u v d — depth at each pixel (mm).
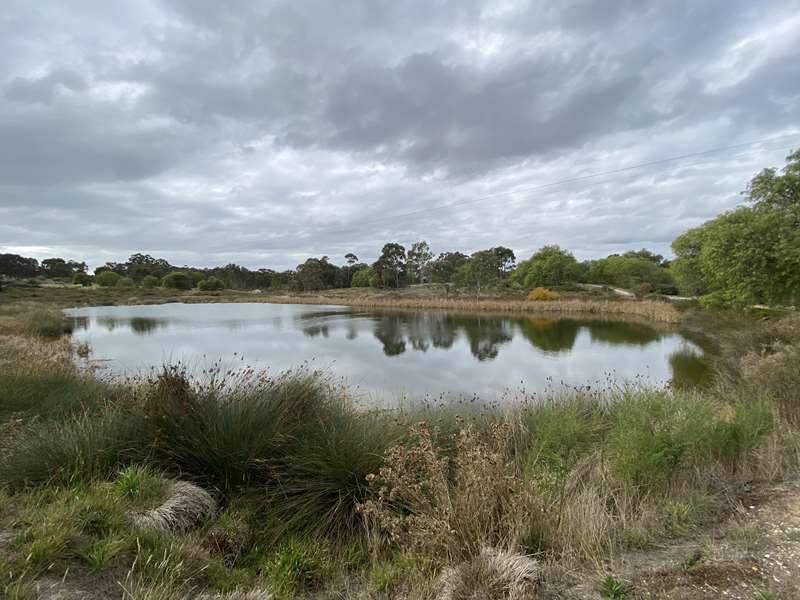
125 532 2650
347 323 28250
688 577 2289
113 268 110062
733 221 16422
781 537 2625
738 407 4625
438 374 12281
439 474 3082
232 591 2479
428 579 2562
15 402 5715
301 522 3457
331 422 4363
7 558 2244
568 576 2432
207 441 3920
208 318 32438
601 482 3531
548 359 14836
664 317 28172
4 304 39312
